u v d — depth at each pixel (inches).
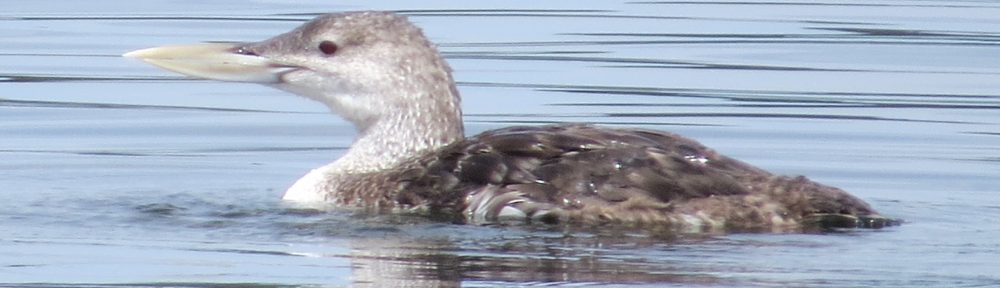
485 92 728.3
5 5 932.0
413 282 424.2
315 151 626.5
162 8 921.5
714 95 721.0
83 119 673.0
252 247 462.0
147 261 449.4
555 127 502.0
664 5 942.4
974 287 413.7
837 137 642.8
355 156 532.1
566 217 473.4
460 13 911.7
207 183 559.5
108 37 839.7
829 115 681.0
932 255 442.9
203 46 546.6
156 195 532.4
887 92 725.9
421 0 949.8
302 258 449.1
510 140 494.0
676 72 768.3
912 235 464.1
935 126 661.9
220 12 905.5
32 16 897.5
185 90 731.4
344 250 456.8
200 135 649.0
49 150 612.4
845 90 729.6
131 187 548.4
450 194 490.9
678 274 425.7
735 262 435.5
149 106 698.2
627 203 470.0
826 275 424.2
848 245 451.2
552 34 854.5
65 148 617.6
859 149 621.3
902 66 779.4
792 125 665.0
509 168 485.4
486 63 784.3
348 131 661.3
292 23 870.4
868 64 783.1
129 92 725.3
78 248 462.9
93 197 526.3
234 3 934.4
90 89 730.2
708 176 471.8
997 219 493.4
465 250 450.6
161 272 438.6
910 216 494.9
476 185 488.1
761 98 716.0
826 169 588.7
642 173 473.4
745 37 847.1
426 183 496.4
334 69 535.2
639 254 442.9
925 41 836.6
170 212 503.2
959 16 907.4
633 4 944.9
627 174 474.3
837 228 467.8
